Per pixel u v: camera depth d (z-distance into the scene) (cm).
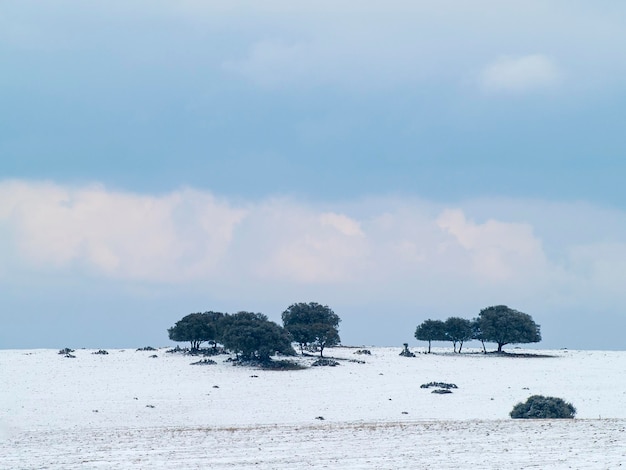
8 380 12719
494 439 5416
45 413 9231
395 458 4659
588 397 11125
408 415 9125
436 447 5097
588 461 4381
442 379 13950
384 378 14025
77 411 9475
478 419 8006
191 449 5225
